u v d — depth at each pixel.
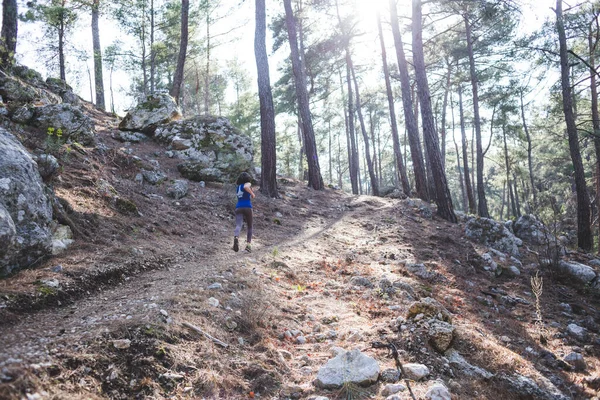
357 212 14.24
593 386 4.87
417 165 18.34
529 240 12.13
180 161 12.67
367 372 3.88
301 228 11.05
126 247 6.18
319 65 28.34
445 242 11.05
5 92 9.78
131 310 4.24
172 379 3.43
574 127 14.29
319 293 6.38
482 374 4.44
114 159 10.04
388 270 8.19
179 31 26.39
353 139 28.30
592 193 28.50
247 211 7.74
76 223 6.21
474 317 6.68
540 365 5.30
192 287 5.19
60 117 9.39
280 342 4.61
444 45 24.50
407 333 4.82
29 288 4.23
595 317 7.70
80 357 3.25
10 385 2.66
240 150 13.85
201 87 38.78
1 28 12.39
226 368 3.80
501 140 35.62
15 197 4.83
